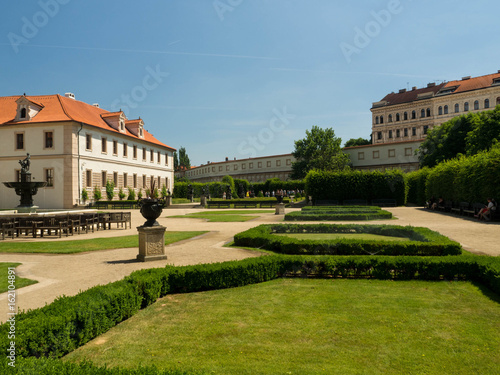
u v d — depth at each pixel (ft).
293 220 67.46
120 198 150.51
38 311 13.70
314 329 15.23
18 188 67.00
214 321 16.37
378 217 67.97
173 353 13.06
